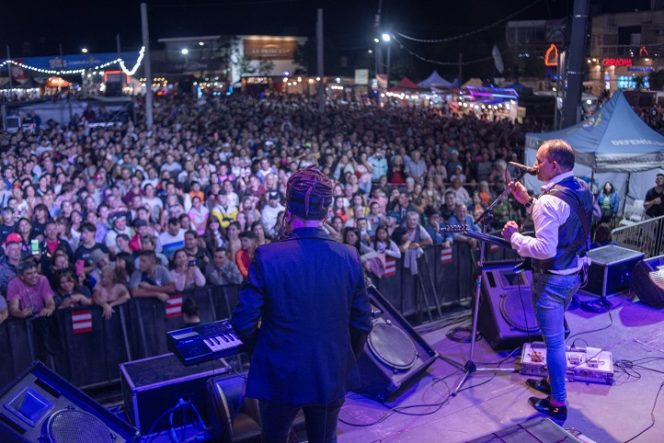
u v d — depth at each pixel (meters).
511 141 20.81
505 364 4.66
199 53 80.75
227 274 6.60
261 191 10.72
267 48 81.06
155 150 14.43
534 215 3.66
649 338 5.02
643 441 3.58
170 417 3.68
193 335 3.42
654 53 38.97
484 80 49.22
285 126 20.83
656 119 26.22
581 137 9.75
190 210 9.37
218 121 22.77
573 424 3.78
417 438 3.71
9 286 5.32
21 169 11.85
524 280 5.06
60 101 22.09
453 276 7.25
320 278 2.28
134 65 21.61
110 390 5.40
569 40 10.70
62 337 5.23
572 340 5.02
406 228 7.40
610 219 10.64
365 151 14.35
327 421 2.43
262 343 2.31
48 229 7.61
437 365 4.67
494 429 3.77
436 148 15.88
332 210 8.58
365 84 51.38
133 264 6.56
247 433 3.47
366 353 4.18
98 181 10.94
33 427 3.04
